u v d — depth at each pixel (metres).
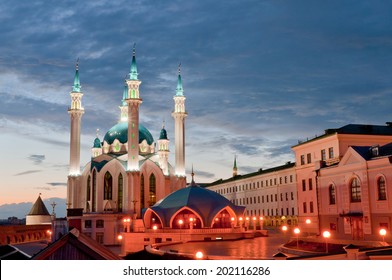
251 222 129.75
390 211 50.16
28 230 67.94
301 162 92.81
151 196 115.75
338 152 80.38
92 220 100.19
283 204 117.69
